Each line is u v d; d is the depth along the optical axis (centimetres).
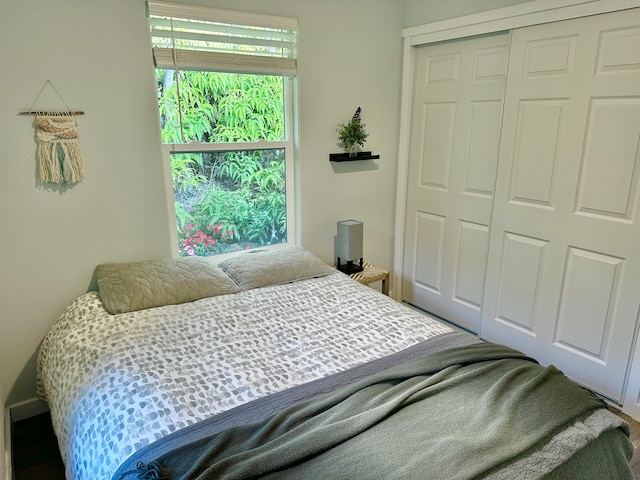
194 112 242
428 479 102
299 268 247
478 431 117
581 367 236
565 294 236
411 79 303
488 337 284
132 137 220
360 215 314
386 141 312
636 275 206
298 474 104
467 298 296
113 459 119
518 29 232
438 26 273
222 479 101
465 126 276
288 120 273
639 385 213
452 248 300
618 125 202
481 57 259
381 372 148
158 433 124
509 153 248
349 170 299
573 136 218
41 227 205
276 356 165
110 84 209
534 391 134
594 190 215
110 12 203
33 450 197
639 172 198
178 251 250
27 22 187
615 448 123
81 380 157
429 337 180
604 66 203
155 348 169
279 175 278
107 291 204
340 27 271
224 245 268
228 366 158
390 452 110
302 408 131
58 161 201
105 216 220
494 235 266
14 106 190
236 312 201
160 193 233
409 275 338
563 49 216
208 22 230
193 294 214
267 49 251
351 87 285
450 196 294
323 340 178
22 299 207
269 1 243
